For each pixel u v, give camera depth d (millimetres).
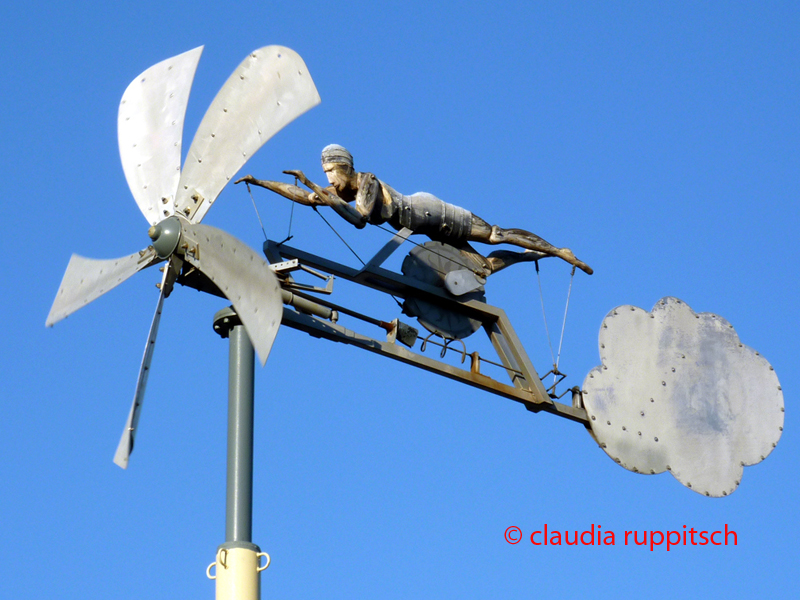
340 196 14562
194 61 13031
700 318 16969
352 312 13766
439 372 14086
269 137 11836
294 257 14086
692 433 16047
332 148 14570
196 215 11883
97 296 12070
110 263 12188
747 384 16766
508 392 14570
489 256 15523
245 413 11492
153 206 12195
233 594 10461
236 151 12016
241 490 11070
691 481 15758
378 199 14672
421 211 15008
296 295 12875
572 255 15570
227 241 11203
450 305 14984
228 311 11922
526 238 15523
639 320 16438
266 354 10281
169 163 12406
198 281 11891
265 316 10500
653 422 15828
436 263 15094
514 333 15070
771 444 16500
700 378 16469
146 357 11039
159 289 11617
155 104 12961
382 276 14445
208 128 12180
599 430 15344
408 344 14148
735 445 16266
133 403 10594
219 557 10633
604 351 15922
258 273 10742
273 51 12102
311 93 11711
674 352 16484
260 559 10758
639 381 15992
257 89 12078
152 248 11766
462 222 15242
